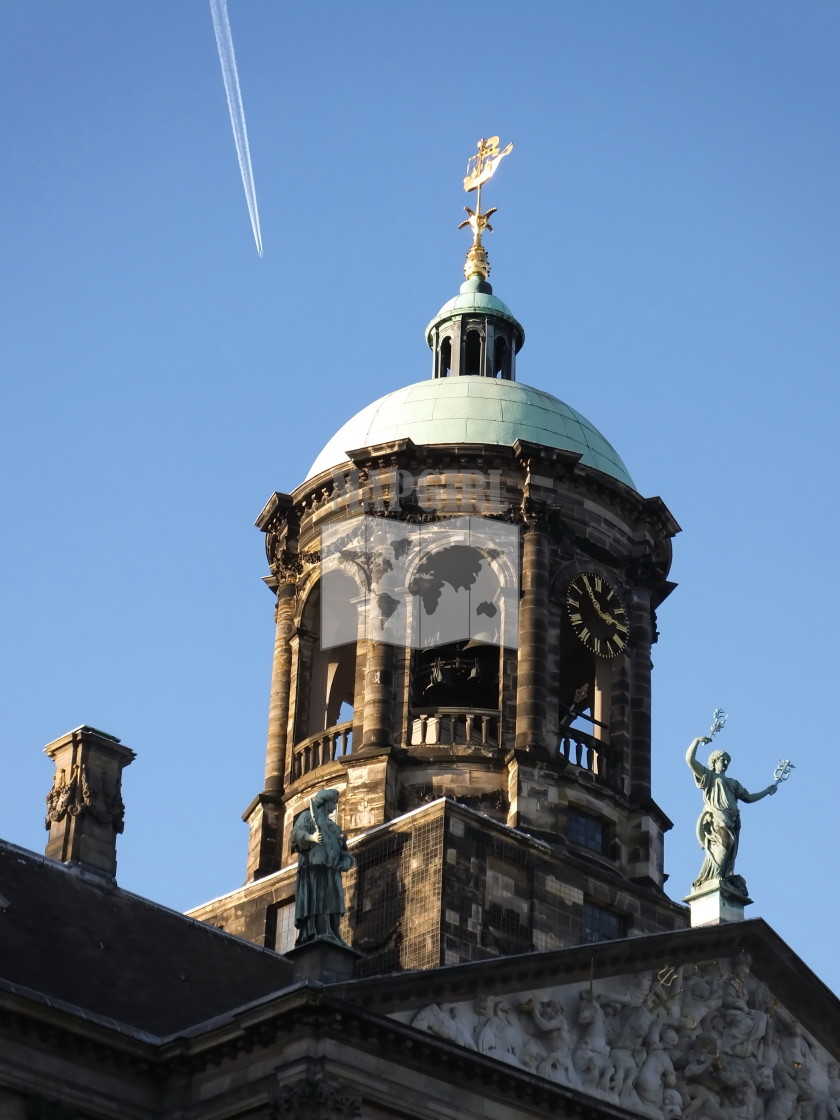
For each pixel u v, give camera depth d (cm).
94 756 13575
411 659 14300
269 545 15400
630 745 14538
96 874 13250
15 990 11150
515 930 13300
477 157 16412
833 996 13175
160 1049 11506
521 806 13800
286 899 14038
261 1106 11125
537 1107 11694
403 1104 11225
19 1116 11081
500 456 14712
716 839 13288
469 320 15875
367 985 11269
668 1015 12550
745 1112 12656
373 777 13875
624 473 15250
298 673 14800
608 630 14788
